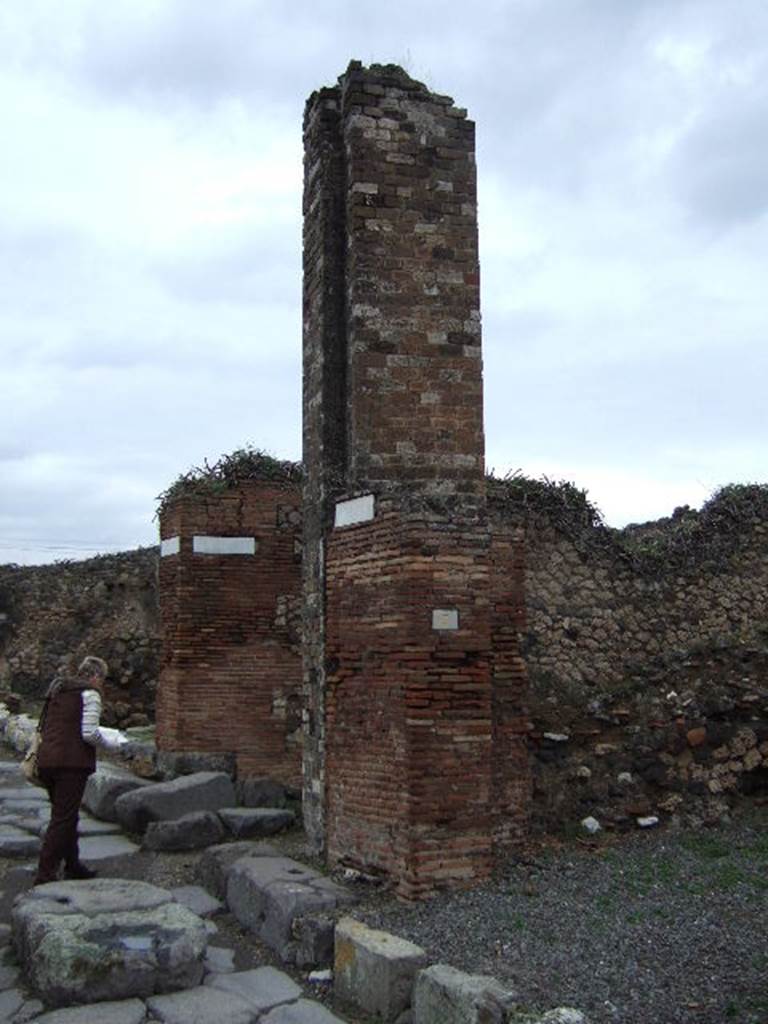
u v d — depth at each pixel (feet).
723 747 38.81
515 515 42.88
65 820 30.01
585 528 44.32
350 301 33.22
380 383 32.58
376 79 33.73
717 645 42.34
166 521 52.85
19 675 82.12
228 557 51.26
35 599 83.46
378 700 29.84
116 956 22.53
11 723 65.05
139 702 79.10
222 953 25.95
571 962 22.26
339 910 26.18
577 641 42.50
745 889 27.86
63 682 30.91
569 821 36.06
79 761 30.27
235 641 50.80
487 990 19.49
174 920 24.27
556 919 25.26
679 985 20.97
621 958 22.49
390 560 29.53
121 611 81.66
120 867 34.06
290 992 23.30
